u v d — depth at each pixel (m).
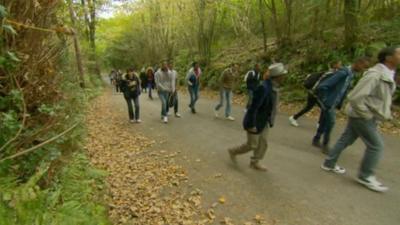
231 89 9.65
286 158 5.89
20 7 2.56
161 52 32.69
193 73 10.80
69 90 4.32
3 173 2.33
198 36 21.02
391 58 4.11
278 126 8.32
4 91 2.55
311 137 7.20
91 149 6.70
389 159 5.58
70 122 3.73
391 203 4.09
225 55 19.78
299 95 11.00
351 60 10.32
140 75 20.61
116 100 16.22
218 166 5.67
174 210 4.24
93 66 23.00
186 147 6.97
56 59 3.34
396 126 7.36
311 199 4.29
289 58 13.52
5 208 2.00
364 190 4.47
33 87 2.83
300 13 13.95
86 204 3.39
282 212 4.01
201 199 4.49
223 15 19.03
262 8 15.65
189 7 20.45
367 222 3.69
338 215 3.87
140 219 4.05
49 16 2.99
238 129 8.39
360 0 11.81
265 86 4.89
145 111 11.95
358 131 4.50
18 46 2.62
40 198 2.23
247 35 19.00
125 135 8.31
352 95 4.34
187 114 10.92
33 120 2.87
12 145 2.47
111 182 5.18
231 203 4.32
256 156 5.36
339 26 12.80
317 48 11.94
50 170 3.06
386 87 4.14
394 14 11.89
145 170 5.73
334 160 5.10
